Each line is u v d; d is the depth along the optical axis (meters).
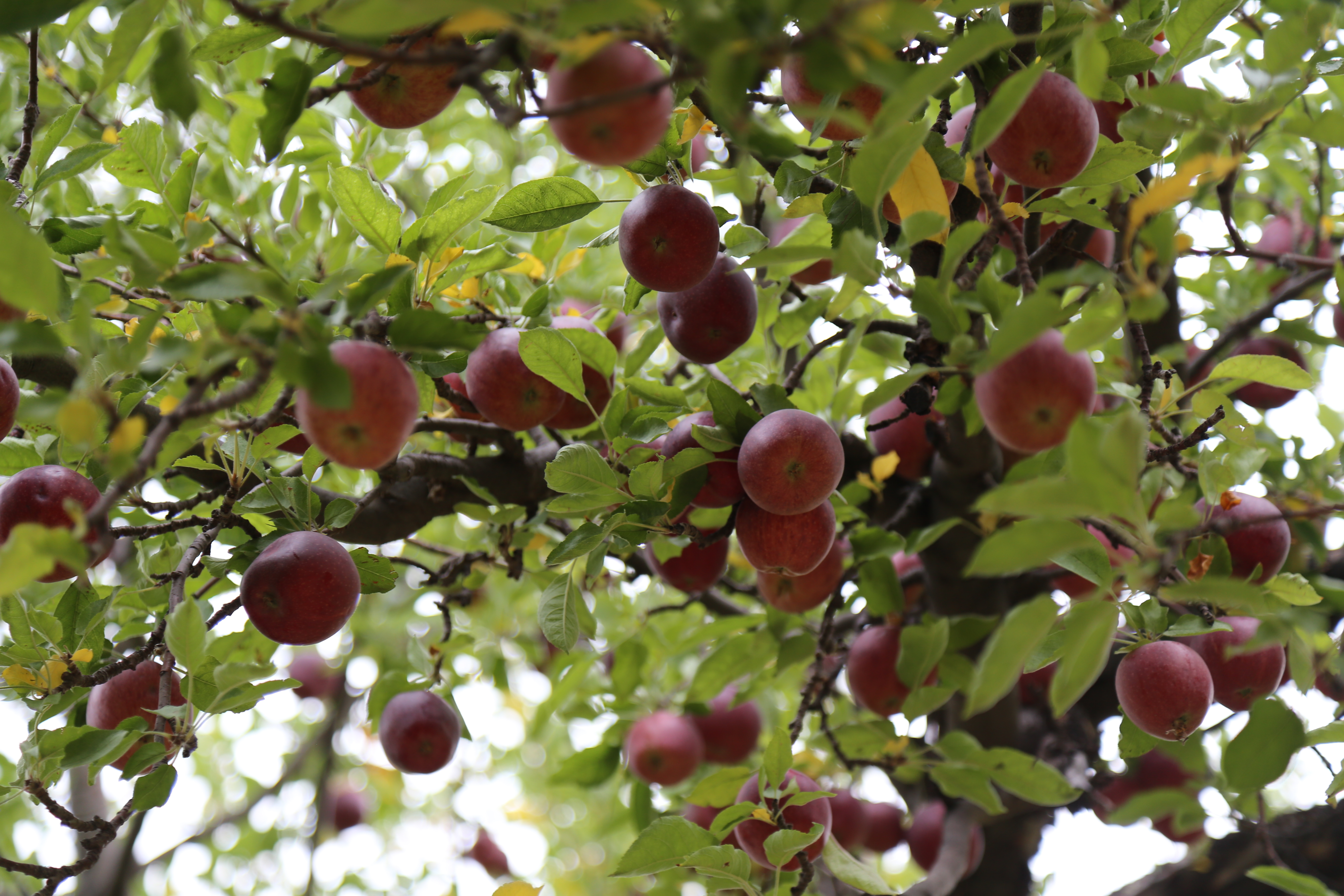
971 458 1.92
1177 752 1.85
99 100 2.07
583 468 1.74
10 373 1.69
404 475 1.86
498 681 2.33
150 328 1.54
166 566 1.87
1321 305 2.14
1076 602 1.69
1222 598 1.52
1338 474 2.05
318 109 2.12
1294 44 1.61
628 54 1.54
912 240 1.61
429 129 2.37
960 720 2.10
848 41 1.46
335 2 1.60
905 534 2.04
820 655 1.98
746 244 1.79
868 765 1.96
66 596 1.76
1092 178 1.73
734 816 1.78
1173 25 1.78
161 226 1.85
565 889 3.20
